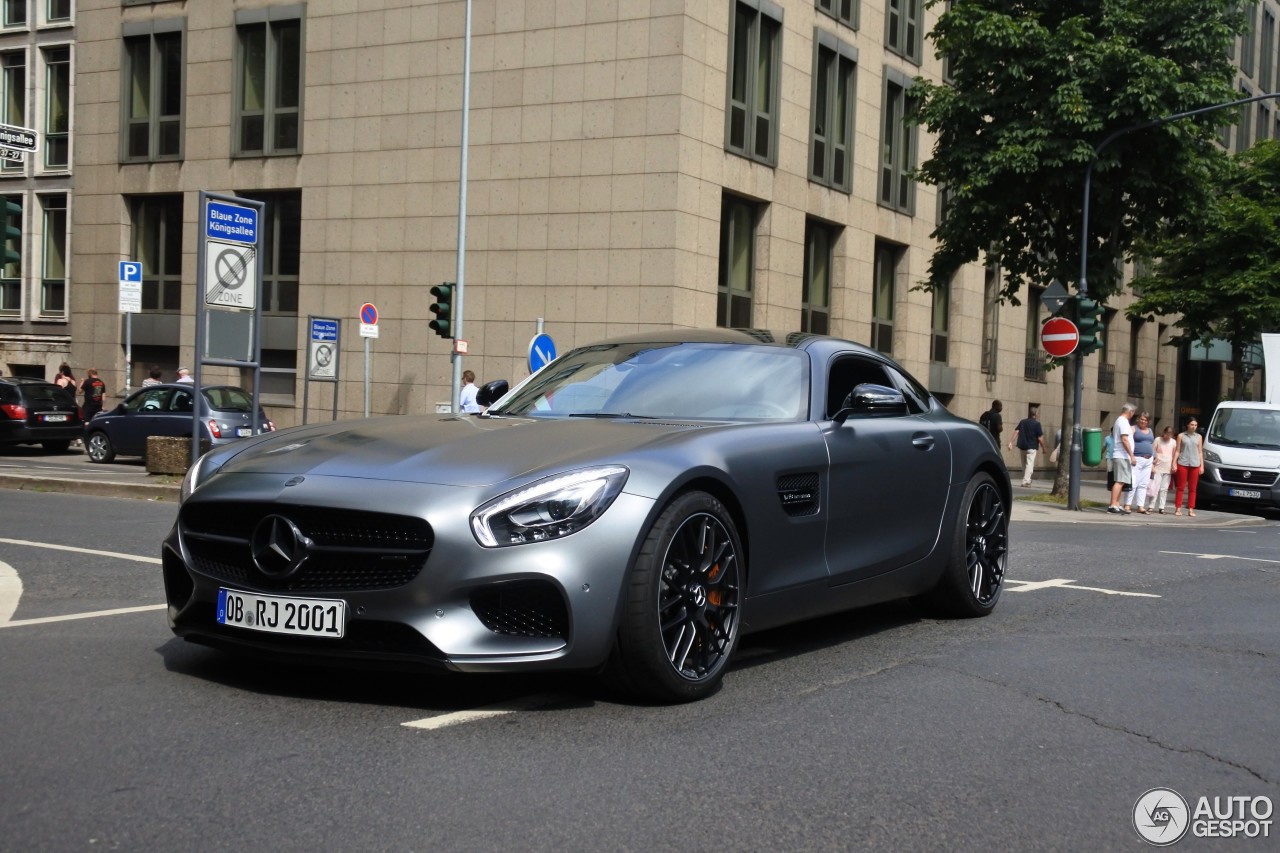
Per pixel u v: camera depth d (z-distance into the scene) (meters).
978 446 6.85
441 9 27.14
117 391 31.36
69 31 31.92
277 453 4.70
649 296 24.92
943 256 21.44
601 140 25.38
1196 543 13.53
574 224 25.67
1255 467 22.69
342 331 28.50
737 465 4.85
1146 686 5.25
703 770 3.79
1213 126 19.77
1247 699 5.09
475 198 26.75
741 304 27.02
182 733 3.98
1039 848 3.27
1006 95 19.88
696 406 5.51
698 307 25.30
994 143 20.14
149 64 30.89
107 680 4.68
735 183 26.12
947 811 3.52
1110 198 19.98
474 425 5.05
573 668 4.20
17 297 32.81
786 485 5.18
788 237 27.72
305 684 4.67
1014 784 3.81
